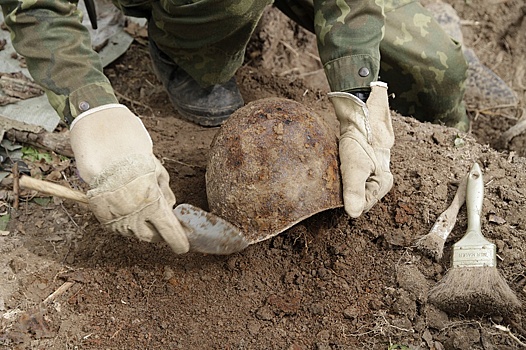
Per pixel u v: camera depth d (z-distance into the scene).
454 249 1.51
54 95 1.42
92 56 1.46
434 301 1.48
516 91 2.43
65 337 1.46
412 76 1.94
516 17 2.62
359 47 1.52
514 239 1.57
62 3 1.45
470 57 2.34
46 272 1.56
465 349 1.44
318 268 1.55
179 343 1.45
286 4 1.95
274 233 1.43
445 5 2.47
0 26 2.04
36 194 1.69
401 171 1.67
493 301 1.45
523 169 1.72
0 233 1.62
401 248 1.56
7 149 1.78
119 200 1.34
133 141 1.39
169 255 1.57
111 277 1.55
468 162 1.72
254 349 1.44
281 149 1.43
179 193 1.68
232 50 1.77
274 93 2.07
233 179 1.43
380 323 1.46
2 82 1.89
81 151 1.38
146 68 2.10
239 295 1.52
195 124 1.91
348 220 1.58
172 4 1.68
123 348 1.45
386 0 1.91
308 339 1.46
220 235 1.42
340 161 1.48
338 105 1.52
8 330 1.47
